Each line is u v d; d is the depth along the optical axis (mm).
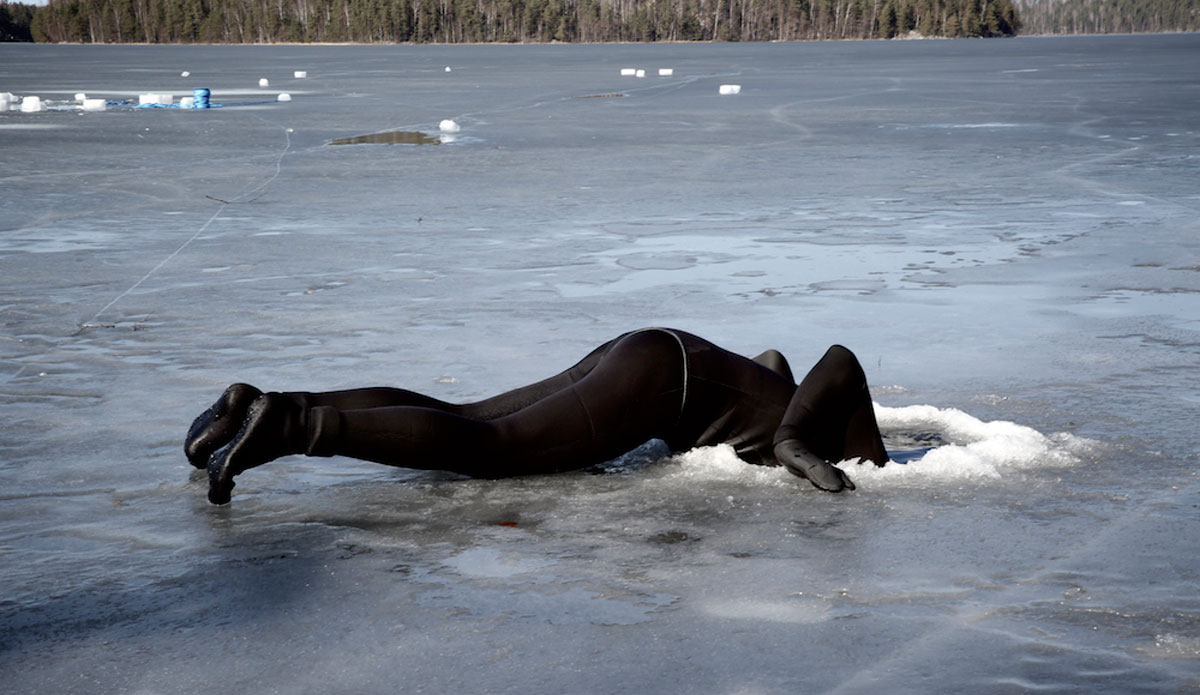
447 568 3527
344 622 3143
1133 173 15836
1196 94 37062
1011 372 6020
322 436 3979
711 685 2758
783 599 3270
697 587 3363
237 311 7656
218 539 3793
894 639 3008
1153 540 3730
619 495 4211
